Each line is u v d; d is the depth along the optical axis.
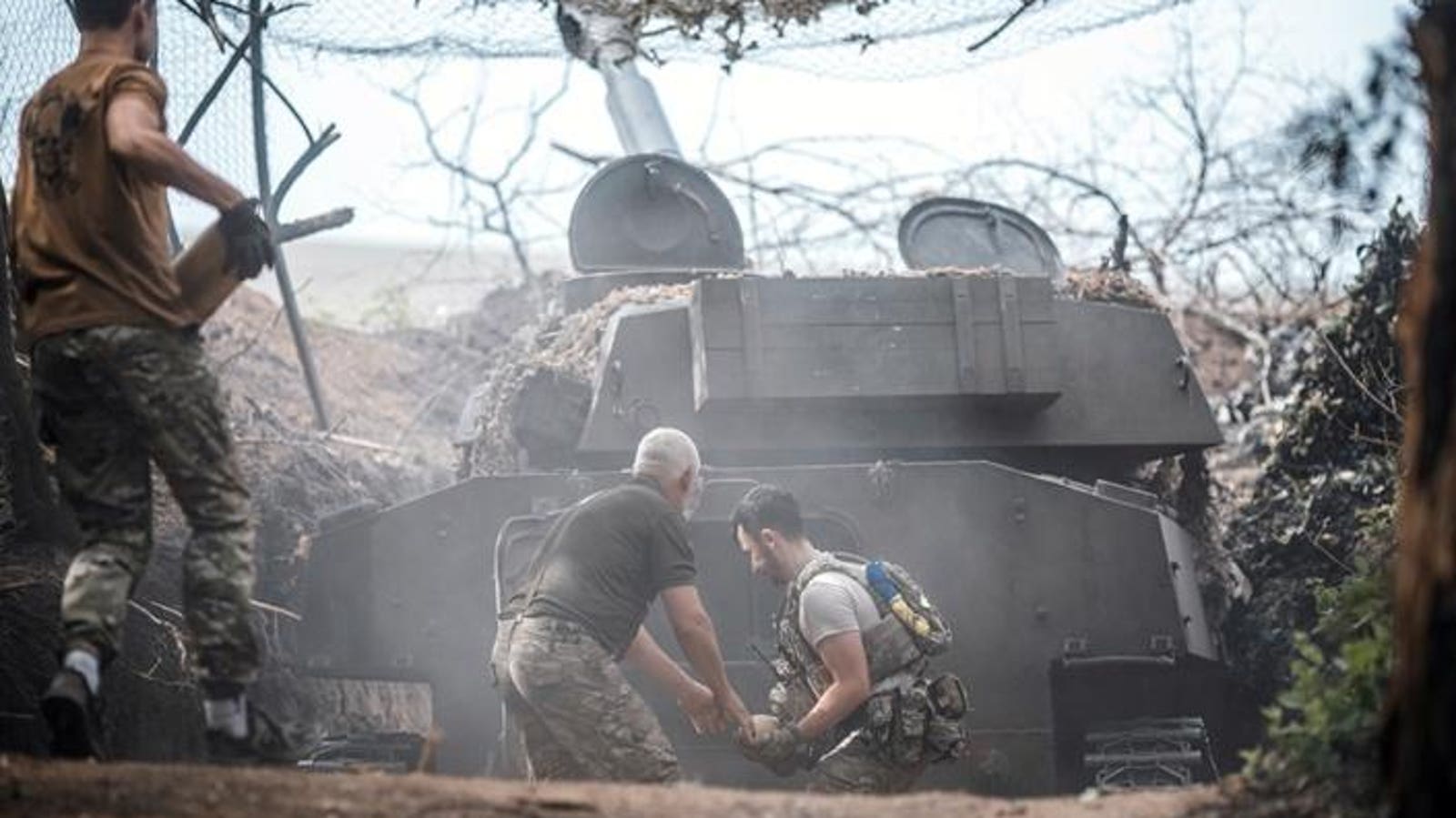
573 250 32.78
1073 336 29.64
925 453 29.31
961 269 29.78
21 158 18.91
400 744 27.88
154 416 18.28
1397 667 13.36
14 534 27.98
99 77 18.48
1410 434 13.39
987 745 26.50
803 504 26.88
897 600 22.81
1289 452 34.06
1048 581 26.77
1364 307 33.66
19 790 15.54
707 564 26.64
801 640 22.92
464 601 26.72
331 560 26.89
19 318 19.23
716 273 32.69
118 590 18.38
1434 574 12.55
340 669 26.77
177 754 28.12
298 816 15.17
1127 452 30.22
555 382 28.56
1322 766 16.27
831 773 22.58
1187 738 26.77
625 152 42.25
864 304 28.27
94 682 17.80
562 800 15.91
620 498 22.52
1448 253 13.02
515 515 26.81
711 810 15.91
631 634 22.31
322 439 38.81
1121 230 35.66
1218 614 29.75
